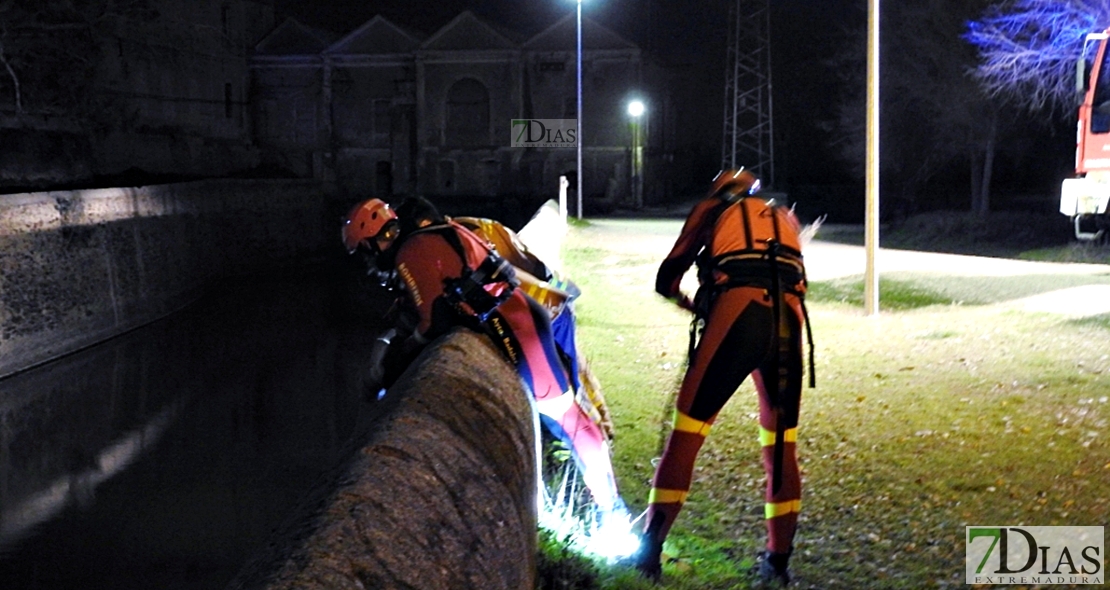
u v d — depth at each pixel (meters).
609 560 5.18
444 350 4.35
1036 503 5.74
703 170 72.06
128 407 19.88
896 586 4.88
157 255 32.22
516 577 3.38
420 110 56.47
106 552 12.19
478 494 3.34
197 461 16.02
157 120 49.41
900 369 9.15
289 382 21.47
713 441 7.32
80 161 40.94
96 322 27.28
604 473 5.46
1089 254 22.17
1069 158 44.75
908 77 36.28
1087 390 7.95
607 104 54.88
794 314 4.91
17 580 11.45
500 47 55.00
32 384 22.42
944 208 40.38
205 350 25.52
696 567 5.16
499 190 56.25
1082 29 27.83
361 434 3.38
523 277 5.61
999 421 7.26
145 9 48.28
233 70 56.81
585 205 52.69
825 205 46.19
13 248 23.66
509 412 4.22
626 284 17.11
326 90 58.00
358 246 5.19
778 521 4.96
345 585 2.36
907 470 6.40
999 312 12.00
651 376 9.89
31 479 15.47
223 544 12.30
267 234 44.34
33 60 38.81
